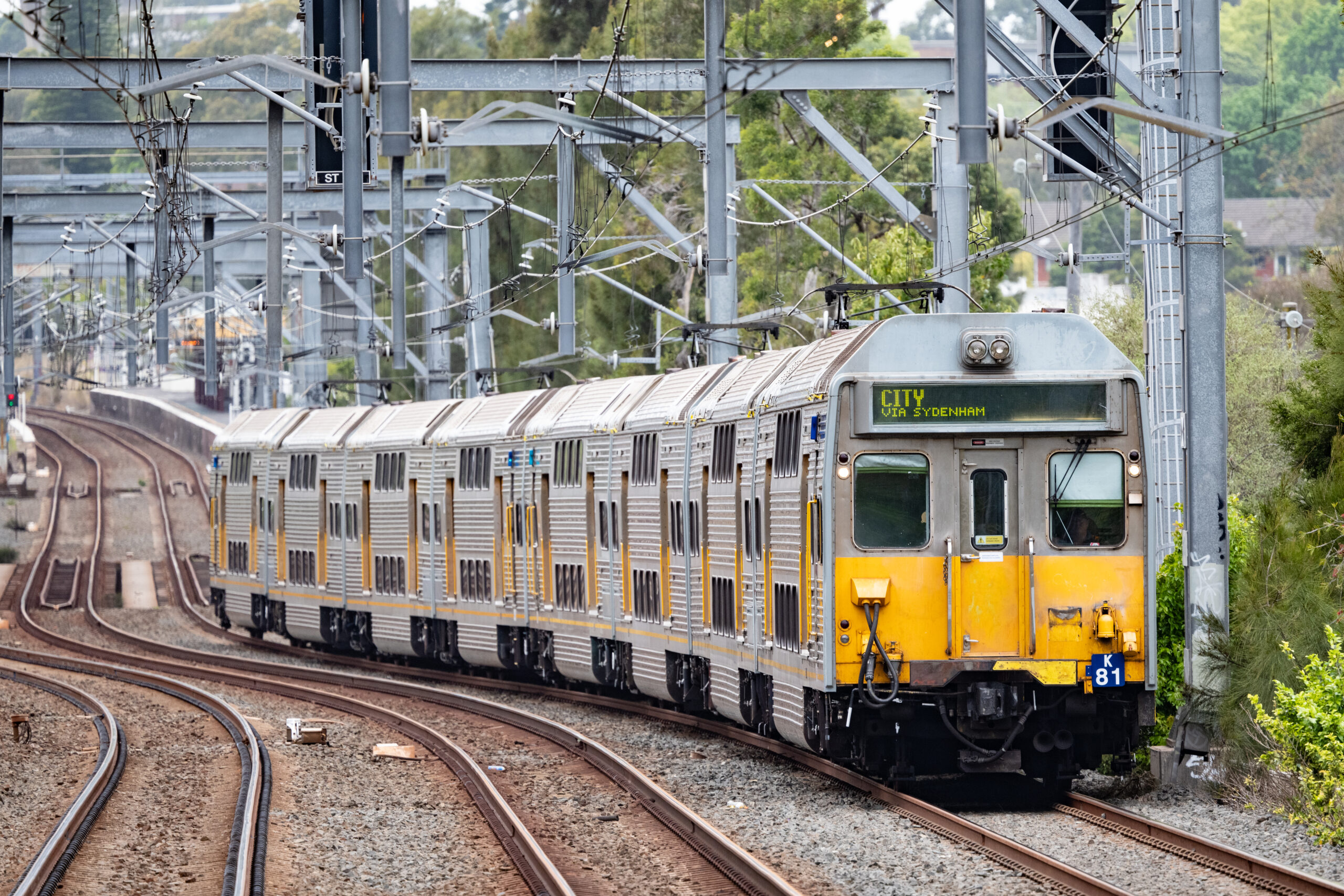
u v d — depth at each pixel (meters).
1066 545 62.38
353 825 64.88
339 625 145.25
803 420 66.75
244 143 130.62
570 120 72.06
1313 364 81.38
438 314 166.75
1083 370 62.78
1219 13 66.75
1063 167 99.12
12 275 159.38
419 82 107.44
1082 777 70.94
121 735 91.62
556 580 109.75
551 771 79.12
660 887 51.56
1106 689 62.31
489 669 128.75
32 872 52.00
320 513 146.88
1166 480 86.75
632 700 106.62
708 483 85.06
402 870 56.09
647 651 96.88
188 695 115.69
